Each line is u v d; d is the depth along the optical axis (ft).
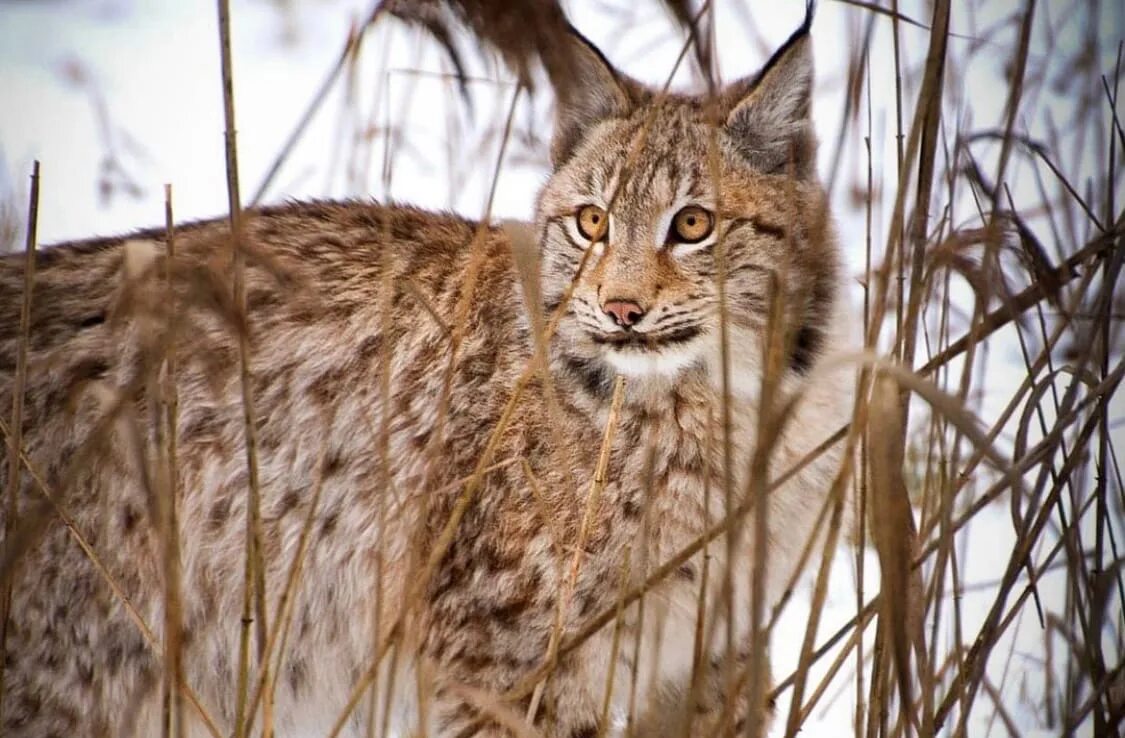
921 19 30.55
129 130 52.13
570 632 24.66
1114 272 18.33
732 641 17.49
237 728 18.02
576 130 25.95
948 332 21.91
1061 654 29.99
